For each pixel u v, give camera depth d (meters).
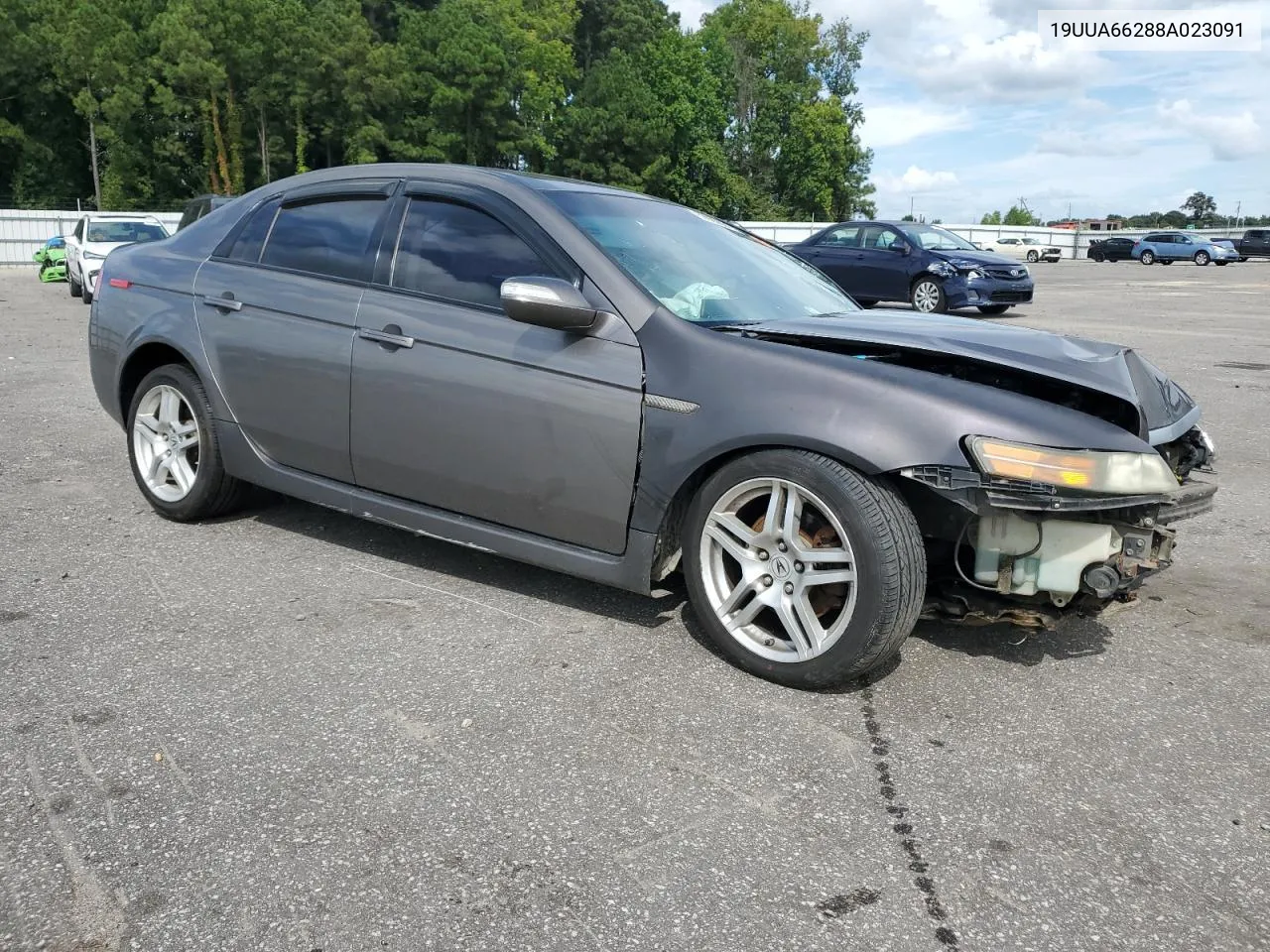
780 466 2.98
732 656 3.20
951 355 3.10
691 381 3.12
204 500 4.51
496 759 2.63
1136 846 2.32
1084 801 2.51
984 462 2.76
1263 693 3.16
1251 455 6.55
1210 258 42.34
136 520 4.71
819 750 2.72
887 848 2.29
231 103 48.00
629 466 3.21
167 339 4.43
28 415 7.25
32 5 52.00
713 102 64.19
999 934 2.00
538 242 3.51
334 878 2.13
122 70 47.06
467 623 3.55
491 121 55.97
